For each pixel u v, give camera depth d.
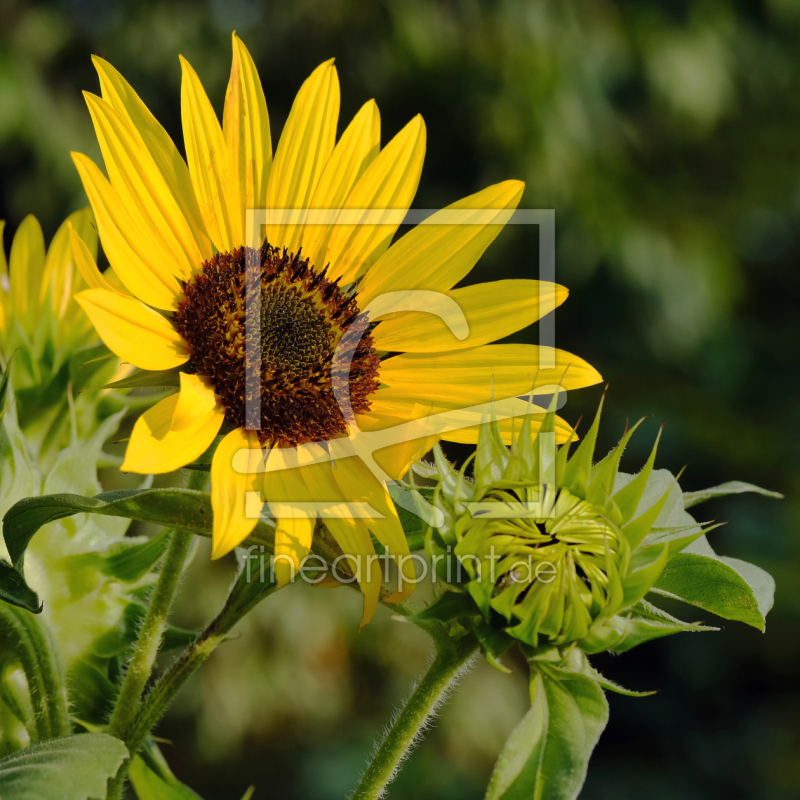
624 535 0.64
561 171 2.01
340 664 1.82
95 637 0.67
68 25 2.03
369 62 2.12
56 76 2.01
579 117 2.09
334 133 0.69
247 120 0.68
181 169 0.67
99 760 0.62
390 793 1.74
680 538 0.64
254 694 1.73
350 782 1.76
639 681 2.16
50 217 1.85
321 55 2.15
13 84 1.80
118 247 0.65
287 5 2.11
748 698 2.07
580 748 0.61
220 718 1.71
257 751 1.85
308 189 0.69
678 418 2.14
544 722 0.62
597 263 2.04
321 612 1.78
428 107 2.12
